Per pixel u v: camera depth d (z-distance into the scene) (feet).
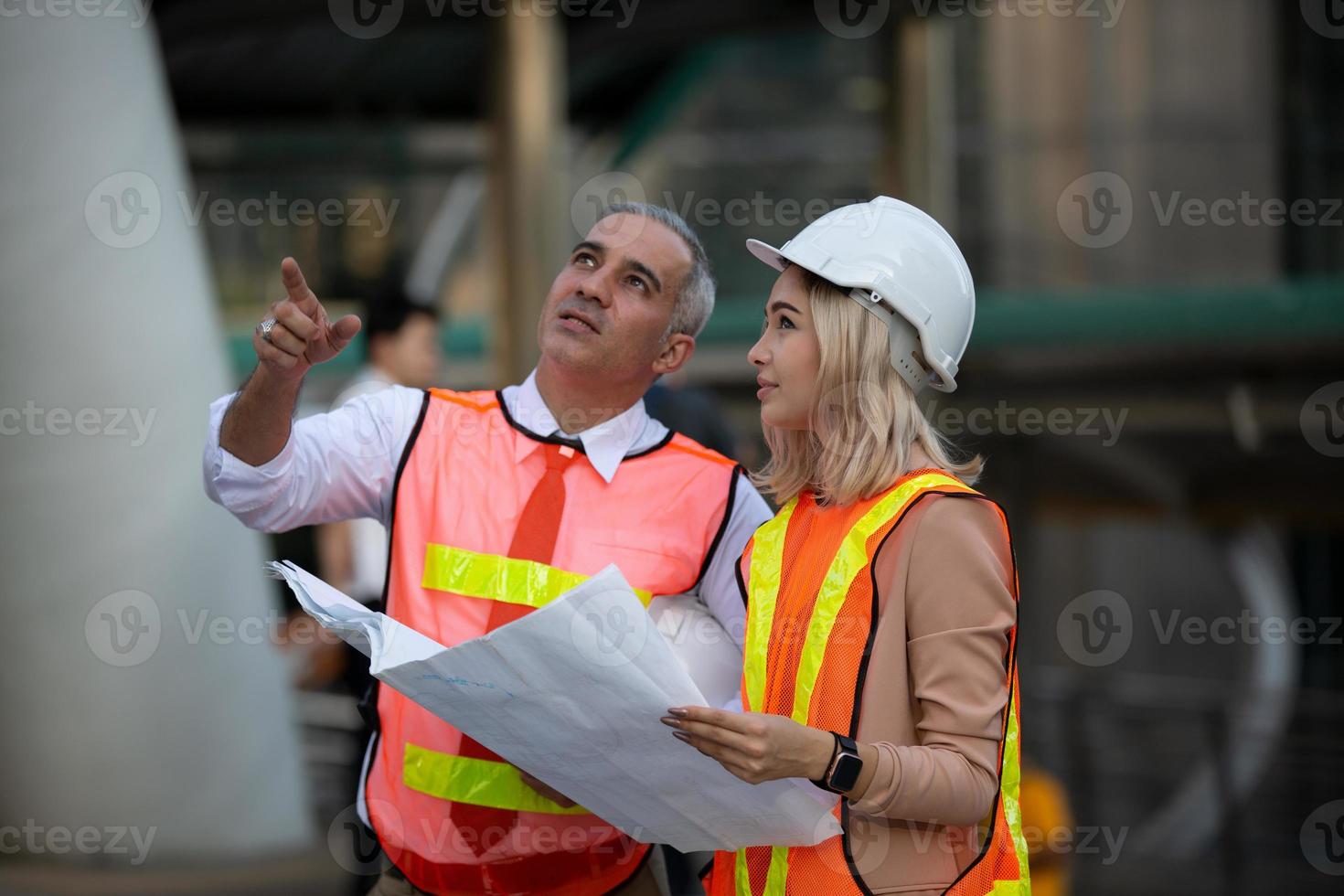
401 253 82.02
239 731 31.91
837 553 14.70
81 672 29.96
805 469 15.66
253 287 77.00
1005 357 89.45
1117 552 121.60
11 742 29.91
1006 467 93.20
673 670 12.97
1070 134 121.90
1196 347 83.76
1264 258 117.29
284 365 14.84
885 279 14.78
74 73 29.19
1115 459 90.58
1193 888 62.54
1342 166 116.16
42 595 29.60
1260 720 82.02
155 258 30.63
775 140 114.42
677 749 13.53
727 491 17.67
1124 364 87.45
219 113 75.10
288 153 78.79
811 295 15.14
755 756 12.82
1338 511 87.25
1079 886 61.11
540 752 14.26
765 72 126.00
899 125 79.46
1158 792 77.30
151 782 30.58
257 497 16.26
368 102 76.64
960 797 13.56
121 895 28.66
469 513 16.99
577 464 17.33
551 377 17.58
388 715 17.11
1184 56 121.60
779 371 15.28
